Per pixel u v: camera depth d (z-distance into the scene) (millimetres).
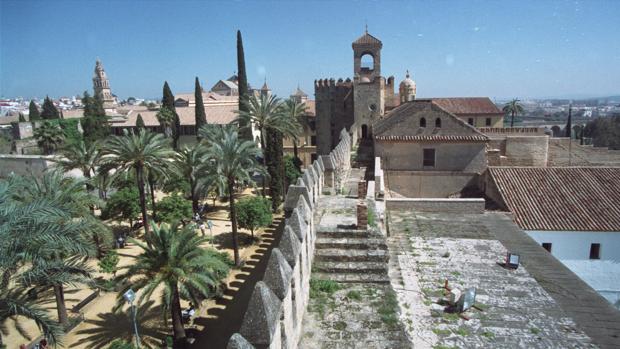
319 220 16672
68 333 23438
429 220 21719
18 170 54562
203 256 21797
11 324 24359
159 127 81562
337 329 11336
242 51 65125
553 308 13266
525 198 24859
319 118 61281
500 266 16234
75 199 25641
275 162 46031
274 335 8336
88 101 72125
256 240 38406
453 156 32219
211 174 32594
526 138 36938
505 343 11516
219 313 25938
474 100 67375
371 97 50156
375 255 14297
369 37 51344
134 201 37812
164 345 22391
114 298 27562
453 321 12516
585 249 22312
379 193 22844
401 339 10969
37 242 15781
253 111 47562
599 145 97125
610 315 12914
